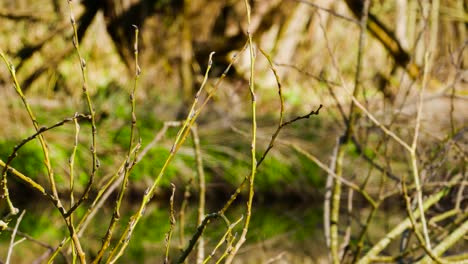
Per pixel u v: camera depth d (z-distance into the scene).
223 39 11.90
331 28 10.88
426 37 4.01
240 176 8.26
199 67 11.54
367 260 3.69
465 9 11.74
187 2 10.86
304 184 8.17
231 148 8.59
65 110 9.34
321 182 8.28
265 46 11.86
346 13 11.00
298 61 11.18
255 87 11.01
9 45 9.45
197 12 11.89
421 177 4.05
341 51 9.73
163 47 11.01
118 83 10.25
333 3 11.04
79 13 9.94
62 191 7.60
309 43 11.24
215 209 7.48
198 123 9.41
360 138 4.50
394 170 4.69
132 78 10.34
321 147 8.40
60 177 7.67
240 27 11.98
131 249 4.95
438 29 10.72
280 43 11.60
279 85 2.24
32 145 7.91
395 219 6.37
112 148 8.20
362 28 3.87
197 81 11.40
